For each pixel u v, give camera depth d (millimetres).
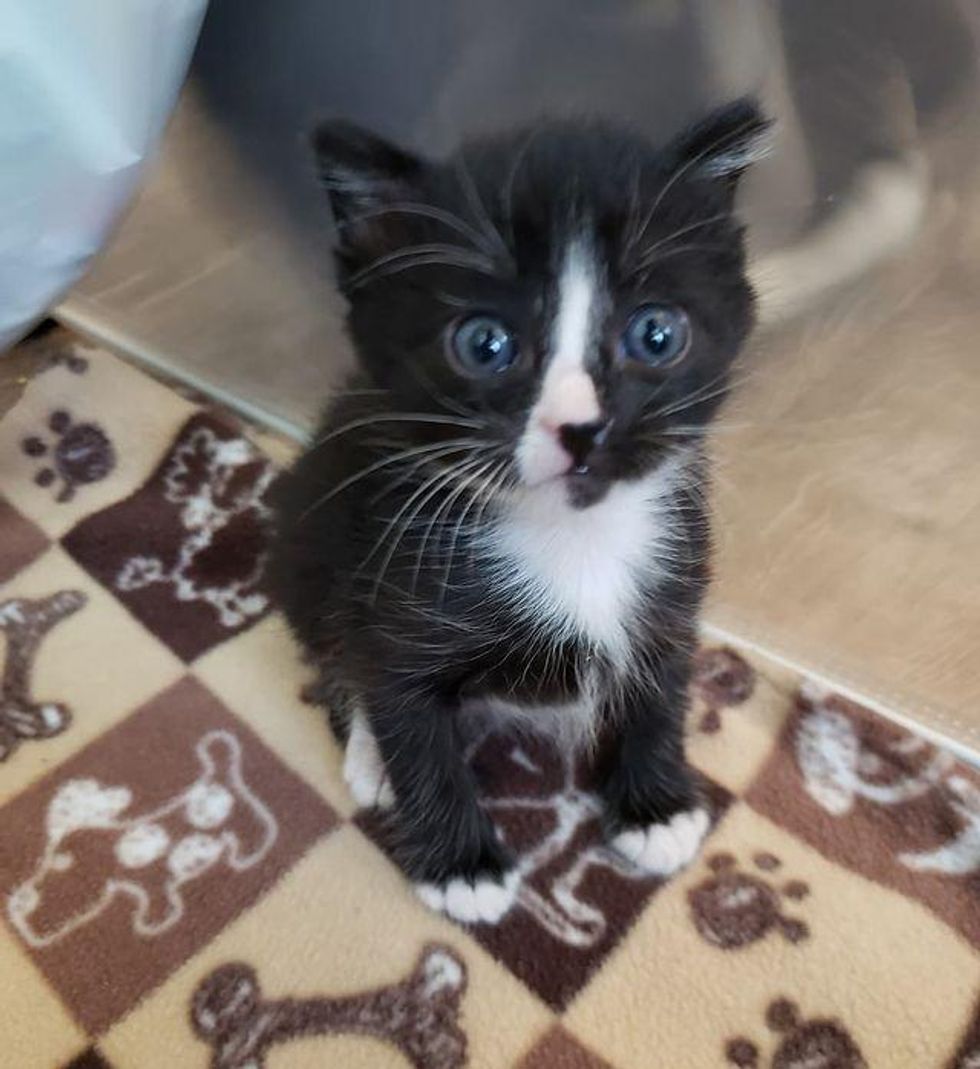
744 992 168
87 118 198
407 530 157
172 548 236
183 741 203
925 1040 163
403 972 172
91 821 191
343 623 172
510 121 191
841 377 219
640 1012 167
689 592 174
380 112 225
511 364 138
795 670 208
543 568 161
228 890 182
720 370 149
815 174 201
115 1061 162
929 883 180
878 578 217
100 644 219
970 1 181
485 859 182
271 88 231
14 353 282
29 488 247
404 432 150
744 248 158
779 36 192
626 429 138
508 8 206
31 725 205
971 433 222
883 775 193
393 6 213
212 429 256
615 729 190
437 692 172
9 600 226
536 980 170
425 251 142
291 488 193
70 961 173
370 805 191
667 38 197
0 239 209
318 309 248
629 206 139
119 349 285
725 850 185
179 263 265
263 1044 164
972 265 211
